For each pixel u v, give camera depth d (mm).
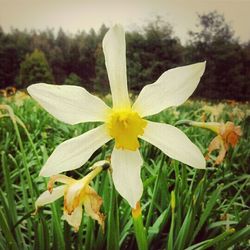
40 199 155
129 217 240
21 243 216
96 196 145
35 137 382
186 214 233
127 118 146
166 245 230
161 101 143
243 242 246
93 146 144
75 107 139
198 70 135
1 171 323
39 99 134
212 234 239
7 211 214
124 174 142
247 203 333
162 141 144
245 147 389
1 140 384
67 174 323
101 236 209
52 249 212
